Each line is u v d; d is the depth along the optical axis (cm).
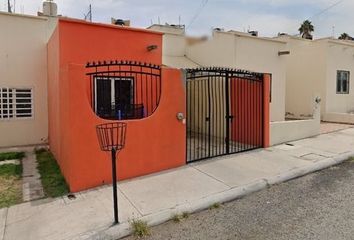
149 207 559
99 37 952
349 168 806
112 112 931
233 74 1003
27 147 1101
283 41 1499
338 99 1830
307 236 445
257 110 1022
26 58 1114
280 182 705
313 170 786
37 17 1121
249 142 1054
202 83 1237
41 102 1142
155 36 1067
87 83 924
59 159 809
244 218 521
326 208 543
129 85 984
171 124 785
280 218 513
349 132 1314
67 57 891
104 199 602
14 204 593
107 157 681
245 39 1339
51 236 470
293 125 1130
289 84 1867
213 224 505
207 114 1223
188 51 1606
